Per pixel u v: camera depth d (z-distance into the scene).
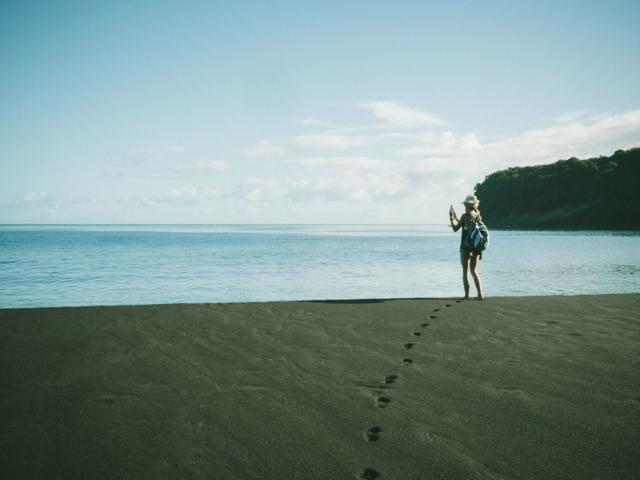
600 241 49.00
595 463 3.05
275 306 8.71
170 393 4.40
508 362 5.32
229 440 3.43
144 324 7.27
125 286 15.46
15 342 6.20
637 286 14.93
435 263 24.67
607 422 3.69
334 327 7.11
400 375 4.89
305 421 3.76
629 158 100.00
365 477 2.92
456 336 6.52
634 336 6.49
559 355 5.59
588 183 103.00
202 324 7.28
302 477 2.92
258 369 5.12
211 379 4.79
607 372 4.93
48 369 5.11
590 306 8.69
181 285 15.66
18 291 14.40
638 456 3.14
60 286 15.51
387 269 21.20
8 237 74.25
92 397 4.30
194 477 2.93
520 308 8.51
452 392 4.38
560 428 3.58
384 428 3.62
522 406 4.03
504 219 115.06
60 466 3.07
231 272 19.98
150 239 66.38
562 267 21.58
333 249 39.81
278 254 32.88
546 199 108.88
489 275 18.41
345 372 5.01
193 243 52.81
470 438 3.43
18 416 3.88
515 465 3.03
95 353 5.73
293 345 6.10
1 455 3.22
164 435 3.52
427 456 3.16
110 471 3.01
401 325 7.23
